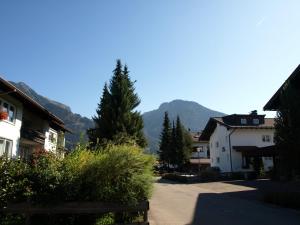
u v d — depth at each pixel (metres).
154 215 14.78
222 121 52.12
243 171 44.12
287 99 18.02
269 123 51.12
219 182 36.94
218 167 52.78
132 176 10.06
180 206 17.94
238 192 25.03
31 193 9.43
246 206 17.44
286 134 17.56
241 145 48.62
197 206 17.75
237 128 48.53
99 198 9.76
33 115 28.95
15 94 21.58
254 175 40.25
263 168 42.25
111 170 9.96
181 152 71.56
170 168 74.44
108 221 10.38
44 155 11.01
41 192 9.52
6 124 22.02
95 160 10.20
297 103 17.47
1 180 9.69
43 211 9.43
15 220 9.91
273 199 18.31
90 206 9.61
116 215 10.53
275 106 23.00
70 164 10.30
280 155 18.00
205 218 13.84
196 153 81.88
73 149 11.80
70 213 9.65
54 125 34.59
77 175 9.97
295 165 17.41
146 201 9.96
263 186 27.86
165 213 15.37
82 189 9.89
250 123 50.69
